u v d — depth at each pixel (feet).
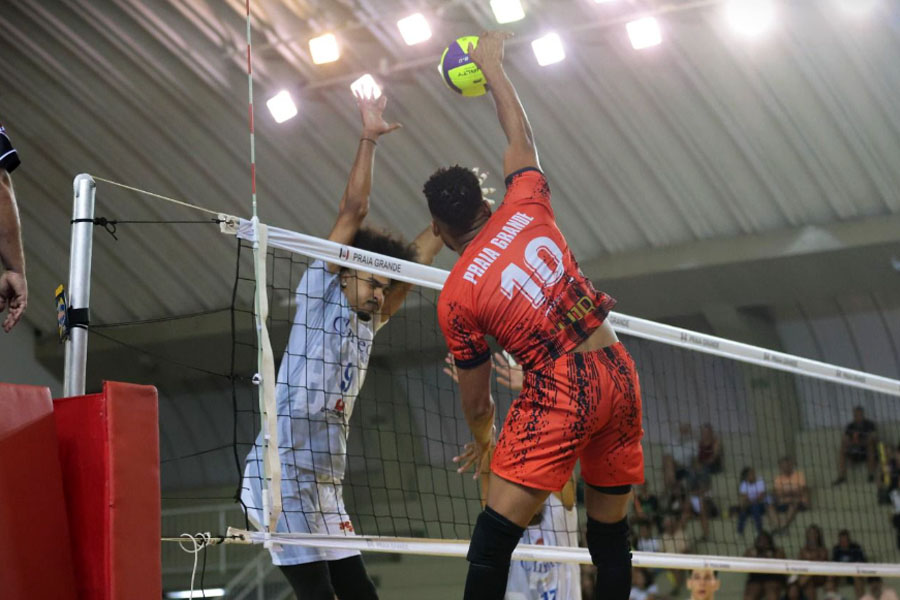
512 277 9.29
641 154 40.04
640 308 44.42
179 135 43.45
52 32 40.52
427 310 42.75
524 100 39.50
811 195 39.86
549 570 14.71
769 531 41.24
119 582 8.46
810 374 17.66
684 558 14.80
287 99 34.86
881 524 41.47
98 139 44.39
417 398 43.70
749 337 45.14
